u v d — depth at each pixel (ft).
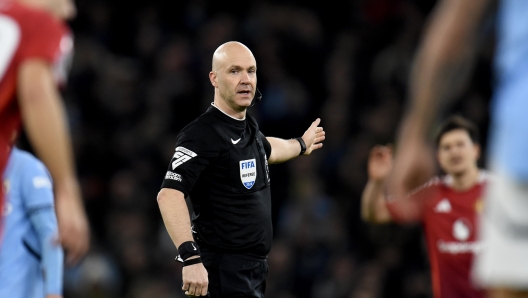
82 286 115.65
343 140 141.49
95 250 119.55
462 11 22.70
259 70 148.15
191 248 51.44
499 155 24.11
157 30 158.20
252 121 57.11
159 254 121.29
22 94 32.04
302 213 125.18
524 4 23.73
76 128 140.56
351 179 133.39
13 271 56.59
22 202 57.72
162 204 52.70
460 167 70.18
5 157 33.96
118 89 146.20
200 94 146.61
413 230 119.85
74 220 31.91
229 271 54.49
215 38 152.25
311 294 118.32
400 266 116.78
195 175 53.57
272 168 131.13
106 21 157.89
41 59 32.37
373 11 160.15
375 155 68.44
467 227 69.51
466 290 69.41
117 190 130.82
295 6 163.84
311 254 121.60
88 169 138.41
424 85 22.99
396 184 23.35
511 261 23.80
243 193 55.01
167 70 149.38
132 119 144.77
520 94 23.35
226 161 54.44
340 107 146.10
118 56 156.56
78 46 151.02
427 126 23.08
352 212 130.11
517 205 23.53
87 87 146.30
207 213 55.11
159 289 116.16
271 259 117.39
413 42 152.35
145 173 134.51
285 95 144.56
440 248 70.69
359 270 118.01
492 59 140.97
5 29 32.55
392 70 148.77
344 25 163.43
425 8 157.69
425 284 114.93
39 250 57.88
